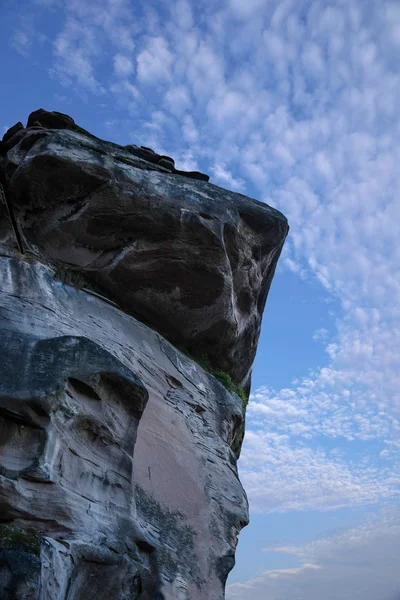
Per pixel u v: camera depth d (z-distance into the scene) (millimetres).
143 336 11820
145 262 12047
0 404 8320
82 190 11758
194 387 12141
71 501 8383
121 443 9445
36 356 9062
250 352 14102
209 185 12875
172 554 9805
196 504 10688
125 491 9281
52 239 11672
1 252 10930
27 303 10258
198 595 9766
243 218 12820
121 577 8609
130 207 11914
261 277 13555
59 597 7617
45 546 7582
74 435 8859
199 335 12930
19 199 11648
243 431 13781
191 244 12148
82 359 9250
